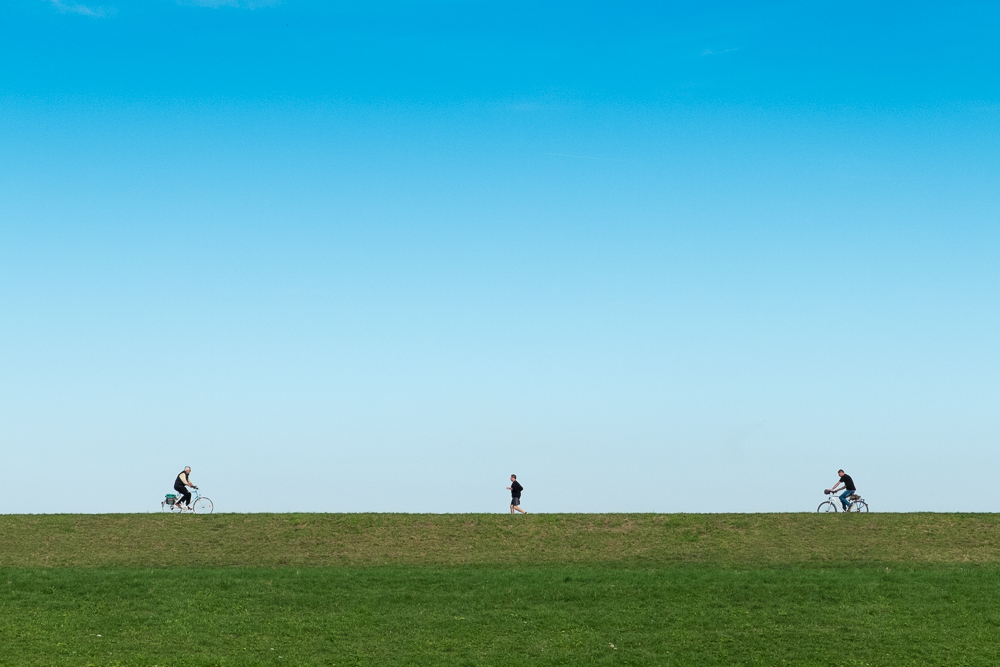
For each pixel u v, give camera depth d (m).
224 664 28.34
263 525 46.66
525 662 28.75
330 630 31.48
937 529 45.09
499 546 44.34
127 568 40.53
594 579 37.16
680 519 46.94
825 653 29.31
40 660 28.20
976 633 30.75
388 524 46.78
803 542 43.88
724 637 30.67
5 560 41.91
